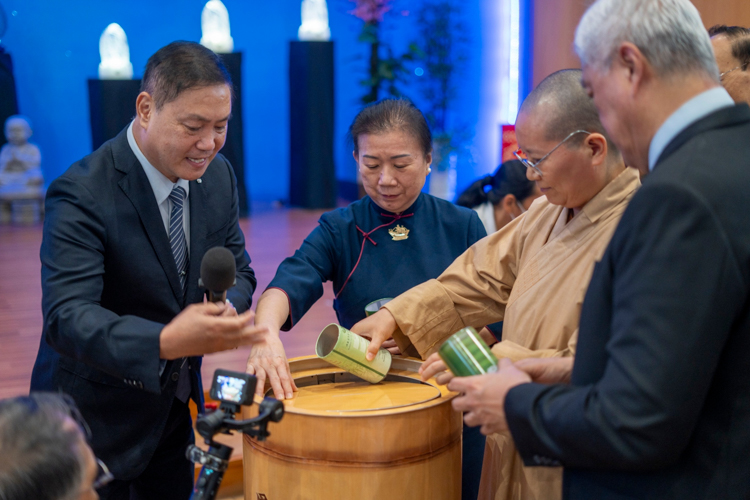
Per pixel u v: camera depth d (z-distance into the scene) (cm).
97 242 144
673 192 84
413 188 171
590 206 130
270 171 934
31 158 717
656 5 92
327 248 181
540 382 115
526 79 625
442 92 754
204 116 138
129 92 642
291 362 151
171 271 154
